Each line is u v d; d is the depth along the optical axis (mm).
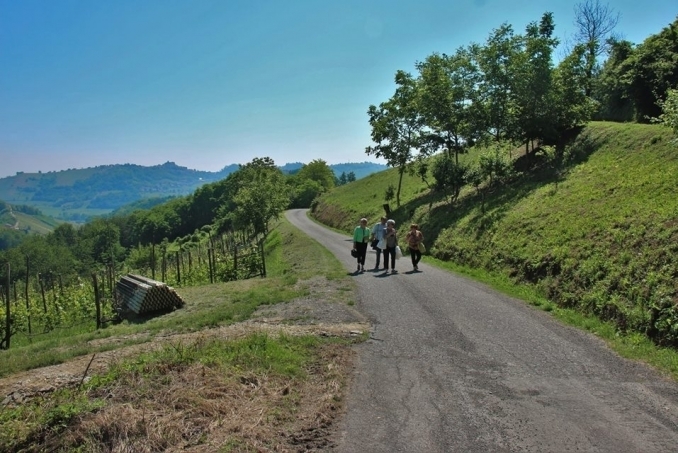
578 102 26453
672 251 9281
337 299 12312
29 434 5090
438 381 6613
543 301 11266
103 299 20906
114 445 4699
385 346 8258
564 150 24734
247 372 6543
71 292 24828
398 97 36438
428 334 8875
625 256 10242
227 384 6082
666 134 18438
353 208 50531
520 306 11094
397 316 10266
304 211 83000
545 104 25969
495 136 28750
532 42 25922
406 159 37594
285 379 6484
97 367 7957
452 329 9148
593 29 43750
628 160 18516
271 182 59375
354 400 5992
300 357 7461
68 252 103188
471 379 6672
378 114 37969
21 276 84125
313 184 102250
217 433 4953
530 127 26516
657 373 6750
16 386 7359
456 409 5707
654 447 4754
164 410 5352
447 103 30953
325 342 8398
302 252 31156
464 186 31125
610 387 6305
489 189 26797
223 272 25344
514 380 6613
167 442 4746
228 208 104188
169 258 57719
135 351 8820
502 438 4980
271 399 5820
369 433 5125
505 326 9359
